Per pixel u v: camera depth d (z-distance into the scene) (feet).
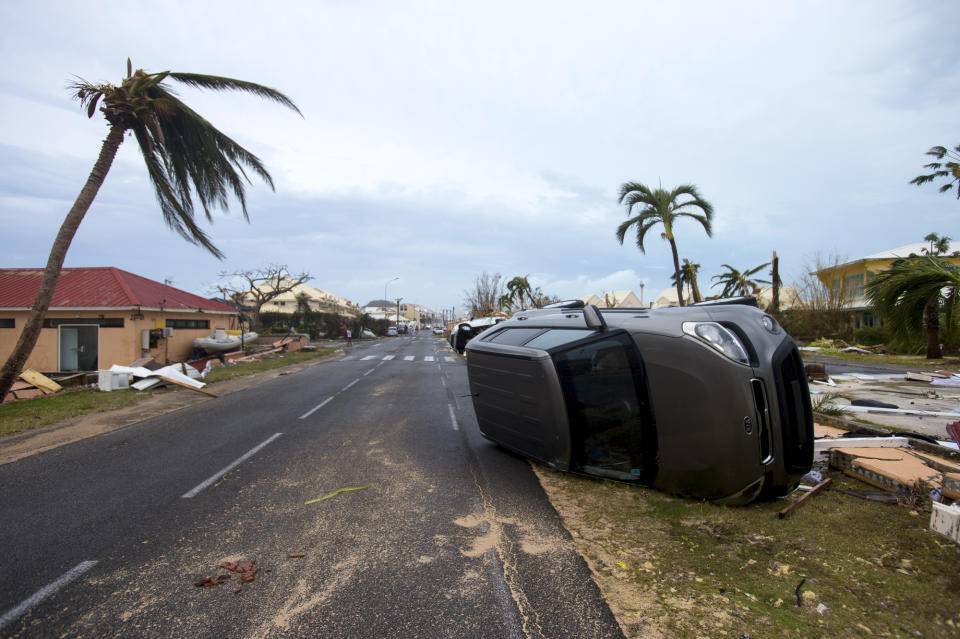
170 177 37.93
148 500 14.37
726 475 12.10
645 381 13.41
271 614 8.38
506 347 17.38
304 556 10.61
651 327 13.39
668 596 8.79
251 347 92.27
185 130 36.63
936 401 28.86
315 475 16.71
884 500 12.66
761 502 12.82
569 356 14.90
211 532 11.95
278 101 37.78
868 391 33.17
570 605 8.56
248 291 123.13
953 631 7.51
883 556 9.93
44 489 15.51
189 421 27.25
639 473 13.76
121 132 33.35
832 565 9.66
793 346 13.04
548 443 15.53
